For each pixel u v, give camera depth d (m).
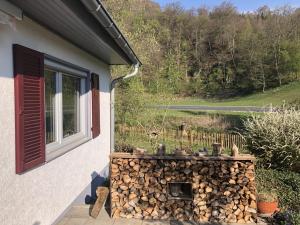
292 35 58.78
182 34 57.53
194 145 15.73
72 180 5.34
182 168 4.90
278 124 8.70
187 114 25.14
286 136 8.30
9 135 3.25
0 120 3.09
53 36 4.43
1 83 3.12
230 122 20.52
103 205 5.13
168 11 53.75
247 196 4.85
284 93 48.38
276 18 61.69
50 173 4.34
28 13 3.44
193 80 56.41
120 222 4.72
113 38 4.73
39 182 3.96
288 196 6.69
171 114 23.39
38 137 3.79
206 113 26.69
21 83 3.39
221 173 4.86
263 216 5.14
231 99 52.03
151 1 38.62
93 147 6.95
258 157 8.73
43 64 3.96
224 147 14.74
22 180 3.51
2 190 3.11
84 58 6.12
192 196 4.90
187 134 16.94
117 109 14.41
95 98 6.82
